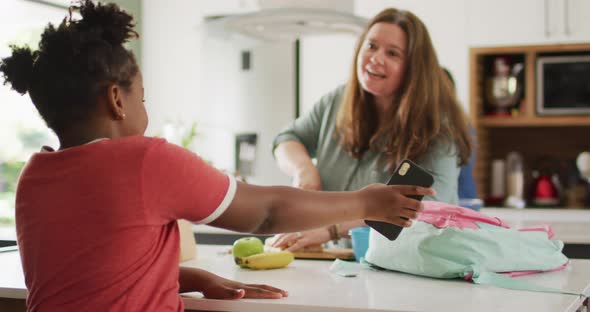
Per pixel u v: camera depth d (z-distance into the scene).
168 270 1.08
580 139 3.96
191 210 1.04
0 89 3.64
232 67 3.94
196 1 4.14
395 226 1.14
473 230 1.40
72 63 1.05
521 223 3.30
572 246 2.29
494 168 3.90
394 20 1.88
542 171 3.98
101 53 1.05
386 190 1.09
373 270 1.54
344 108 1.99
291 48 3.81
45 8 3.82
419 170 1.13
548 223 3.29
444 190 1.80
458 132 1.89
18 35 3.87
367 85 1.87
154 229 1.04
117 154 1.03
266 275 1.48
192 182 1.03
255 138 3.87
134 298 1.03
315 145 2.18
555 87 3.67
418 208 1.08
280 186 1.11
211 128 4.02
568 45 3.58
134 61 1.10
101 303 1.02
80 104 1.06
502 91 3.80
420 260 1.42
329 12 2.20
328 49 3.88
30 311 1.10
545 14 3.60
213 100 4.01
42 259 1.06
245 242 1.59
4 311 1.46
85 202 1.03
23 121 4.05
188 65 4.16
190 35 4.15
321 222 1.09
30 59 1.09
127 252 1.02
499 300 1.18
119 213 1.02
